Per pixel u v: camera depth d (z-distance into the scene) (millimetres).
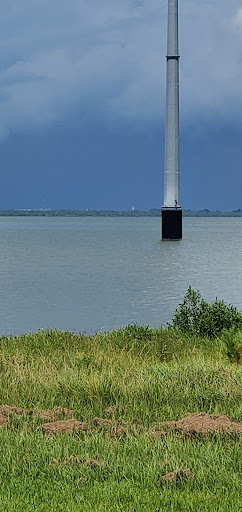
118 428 15805
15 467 13039
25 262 145500
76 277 109875
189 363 24312
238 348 28094
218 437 15047
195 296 40438
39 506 11234
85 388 20000
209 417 16750
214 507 11156
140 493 11859
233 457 13781
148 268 127625
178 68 143500
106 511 11000
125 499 11641
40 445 14312
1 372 23094
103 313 66500
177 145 151500
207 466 13188
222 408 18266
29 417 16891
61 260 151250
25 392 20000
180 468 12836
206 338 35562
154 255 163250
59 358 27438
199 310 39781
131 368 23781
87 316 64562
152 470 12883
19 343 32656
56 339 33438
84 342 33000
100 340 33312
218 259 150875
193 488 12227
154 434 15273
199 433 15273
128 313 66312
